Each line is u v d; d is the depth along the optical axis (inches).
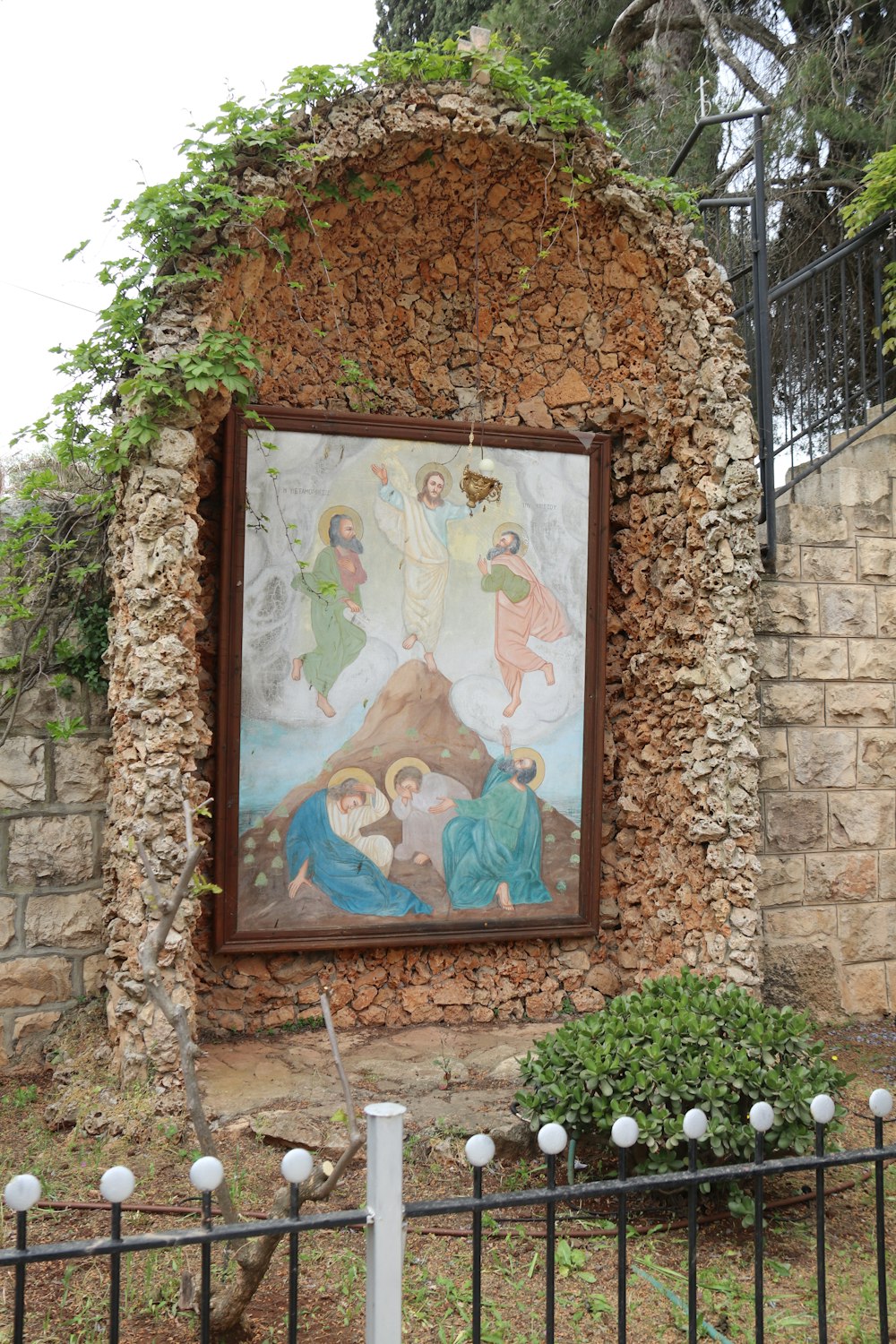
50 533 250.7
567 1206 175.9
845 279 313.4
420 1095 219.9
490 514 273.0
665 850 274.5
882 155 308.3
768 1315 146.5
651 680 278.1
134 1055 210.8
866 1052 266.2
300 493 258.1
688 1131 111.7
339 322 265.9
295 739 257.8
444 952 278.5
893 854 297.0
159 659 220.5
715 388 259.3
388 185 251.4
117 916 232.2
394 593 265.9
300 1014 265.6
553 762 278.2
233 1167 185.6
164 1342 134.3
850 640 293.6
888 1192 186.5
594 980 287.7
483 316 277.6
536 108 245.0
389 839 265.1
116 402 232.2
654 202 258.5
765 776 283.9
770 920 282.7
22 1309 90.0
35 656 246.1
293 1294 99.2
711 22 463.2
